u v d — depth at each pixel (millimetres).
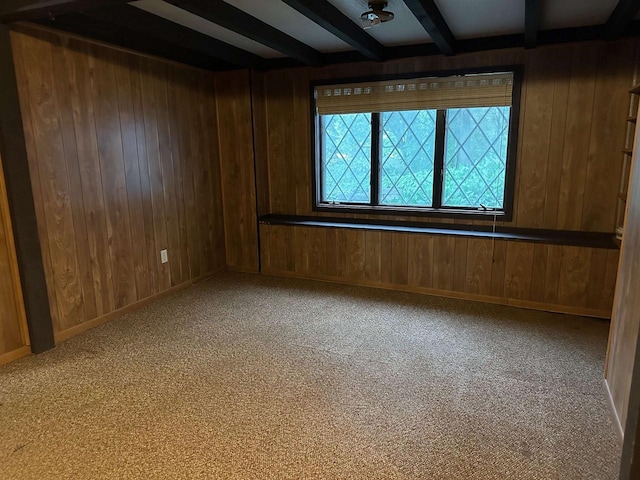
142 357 2814
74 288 3127
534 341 2994
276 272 4613
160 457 1896
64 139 2969
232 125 4480
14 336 2779
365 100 4145
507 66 3596
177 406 2273
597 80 3361
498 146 3811
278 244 4523
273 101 4539
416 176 4176
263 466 1839
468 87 3742
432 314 3498
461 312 3531
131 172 3537
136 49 3451
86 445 1978
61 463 1864
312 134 4434
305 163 4535
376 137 4234
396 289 4086
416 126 4078
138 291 3691
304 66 4305
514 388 2416
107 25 2994
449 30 3287
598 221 3555
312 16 2652
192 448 1953
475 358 2768
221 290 4145
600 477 1770
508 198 3791
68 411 2236
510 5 2787
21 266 2719
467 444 1966
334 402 2299
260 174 4590
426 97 3904
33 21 2680
